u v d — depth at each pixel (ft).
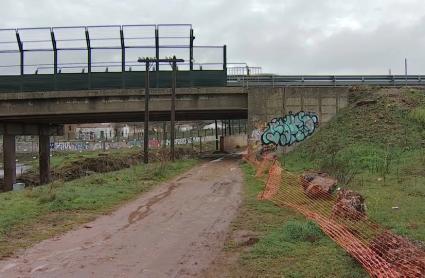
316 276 23.12
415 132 88.79
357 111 107.04
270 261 26.22
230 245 30.71
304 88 114.11
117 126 451.53
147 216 42.06
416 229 31.55
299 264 25.18
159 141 252.42
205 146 234.58
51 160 181.16
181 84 125.49
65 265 27.04
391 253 23.72
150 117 151.23
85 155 182.09
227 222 38.29
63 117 139.23
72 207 45.52
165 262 27.43
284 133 113.80
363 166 68.54
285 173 63.26
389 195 45.24
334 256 25.91
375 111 103.60
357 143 88.17
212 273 25.07
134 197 54.03
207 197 53.42
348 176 58.85
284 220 37.40
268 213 40.88
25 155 260.01
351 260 24.97
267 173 75.25
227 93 122.62
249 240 31.35
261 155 108.78
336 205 34.88
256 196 51.29
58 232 35.55
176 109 125.39
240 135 247.91
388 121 97.04
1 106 129.49
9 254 29.35
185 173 84.33
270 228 34.96
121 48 126.82
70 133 392.47
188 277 24.59
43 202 48.34
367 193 46.42
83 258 28.43
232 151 200.34
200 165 104.63
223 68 125.29
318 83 129.70
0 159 225.35
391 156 73.72
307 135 112.88
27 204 47.16
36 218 40.68
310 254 26.86
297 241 29.89
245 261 26.61
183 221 39.50
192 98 124.88
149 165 93.97
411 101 105.81
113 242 32.40
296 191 49.29
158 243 31.99
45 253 29.60
